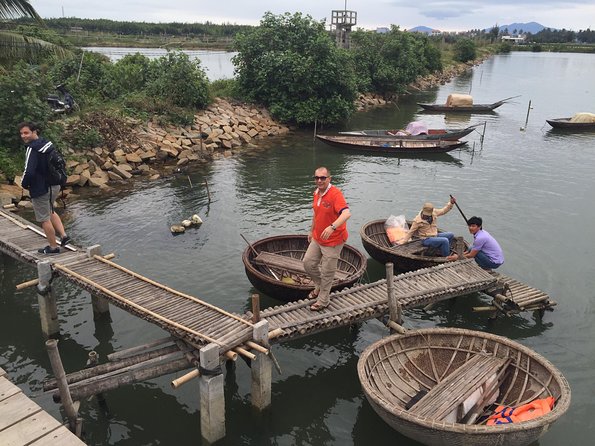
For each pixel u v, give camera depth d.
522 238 13.14
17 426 5.02
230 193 16.73
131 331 8.78
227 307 9.51
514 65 87.62
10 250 9.32
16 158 15.67
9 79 15.92
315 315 7.53
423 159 22.20
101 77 23.59
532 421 5.53
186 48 66.94
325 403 7.26
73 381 6.17
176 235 12.99
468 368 7.05
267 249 10.82
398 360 7.35
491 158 22.44
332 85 29.28
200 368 5.96
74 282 8.10
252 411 6.90
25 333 8.84
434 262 10.09
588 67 85.38
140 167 18.66
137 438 6.52
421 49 52.41
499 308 9.11
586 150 24.06
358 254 10.01
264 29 29.19
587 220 14.55
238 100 28.62
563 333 8.91
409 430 5.93
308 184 17.98
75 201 15.29
